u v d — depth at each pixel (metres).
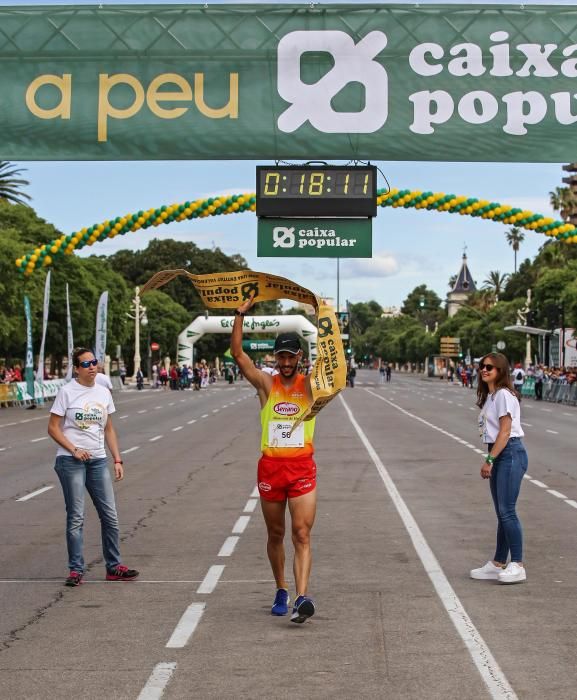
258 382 7.76
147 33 14.56
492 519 12.89
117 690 5.99
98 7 14.56
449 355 132.38
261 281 8.15
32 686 6.07
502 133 14.59
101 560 10.30
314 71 14.55
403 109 14.58
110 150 14.64
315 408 7.55
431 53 14.53
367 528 12.20
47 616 7.89
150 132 14.60
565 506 14.25
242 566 9.91
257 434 29.55
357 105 14.56
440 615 7.84
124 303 90.94
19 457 22.59
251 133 14.59
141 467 20.06
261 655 6.75
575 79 14.56
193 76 14.59
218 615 7.89
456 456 21.89
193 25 14.53
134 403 53.72
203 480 17.69
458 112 14.59
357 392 73.44
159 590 8.84
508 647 6.91
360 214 14.92
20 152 14.66
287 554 10.57
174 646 6.99
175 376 82.31
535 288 74.44
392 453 22.66
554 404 53.25
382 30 14.52
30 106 14.64
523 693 5.89
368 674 6.29
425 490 15.93
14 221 61.50
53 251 19.39
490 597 8.48
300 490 7.54
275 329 87.69
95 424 9.19
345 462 20.59
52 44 14.59
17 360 79.44
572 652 6.78
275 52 14.52
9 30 14.60
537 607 8.10
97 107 14.62
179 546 11.07
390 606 8.16
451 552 10.59
